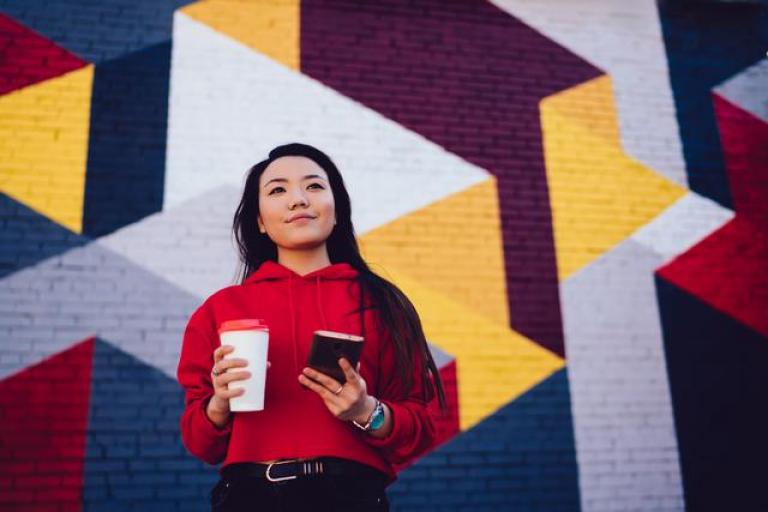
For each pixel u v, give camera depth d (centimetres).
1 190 318
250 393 111
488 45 397
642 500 326
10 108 331
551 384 337
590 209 372
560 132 386
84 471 288
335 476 115
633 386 343
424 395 136
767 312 365
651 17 420
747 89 413
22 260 310
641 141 391
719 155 395
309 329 130
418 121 371
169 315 317
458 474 316
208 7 370
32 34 346
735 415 346
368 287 140
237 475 117
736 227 381
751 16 428
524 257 357
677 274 366
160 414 303
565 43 405
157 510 290
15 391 292
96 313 310
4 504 277
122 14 359
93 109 340
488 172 369
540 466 324
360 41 381
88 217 322
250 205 158
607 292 358
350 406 108
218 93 355
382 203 352
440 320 338
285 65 368
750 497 334
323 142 357
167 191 334
